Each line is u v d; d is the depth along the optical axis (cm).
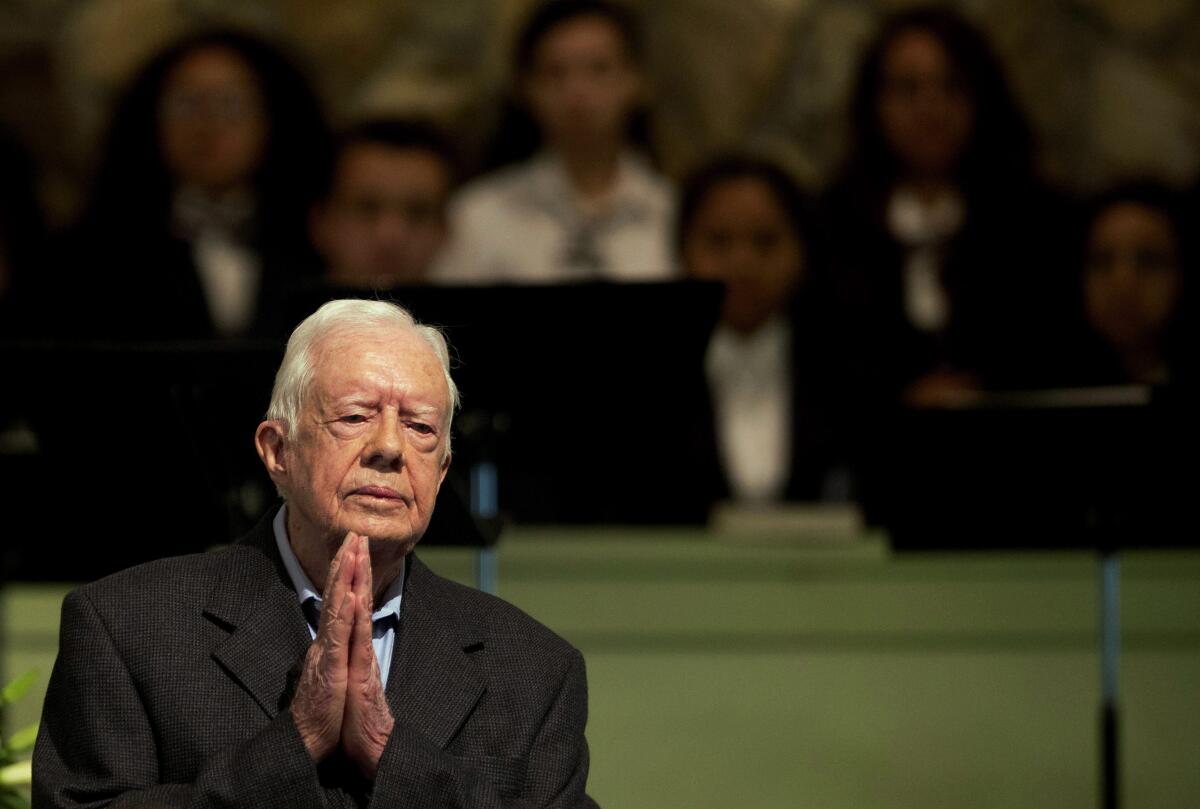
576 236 2989
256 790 862
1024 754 1700
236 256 2827
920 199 2984
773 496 2672
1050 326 2917
